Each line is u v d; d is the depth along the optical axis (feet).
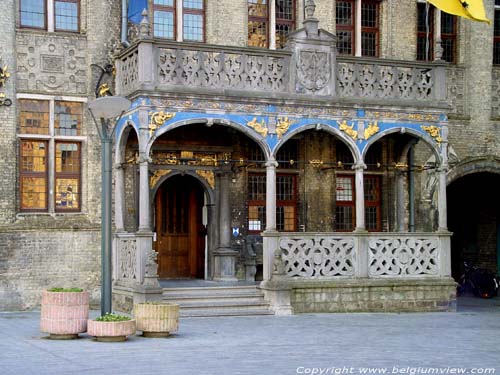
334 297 73.87
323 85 74.59
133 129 73.82
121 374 42.04
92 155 75.05
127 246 72.59
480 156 88.48
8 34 72.59
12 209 72.08
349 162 84.84
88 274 74.38
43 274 72.84
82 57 75.46
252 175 81.82
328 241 74.28
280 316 70.49
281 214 82.58
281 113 73.36
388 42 85.56
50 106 74.23
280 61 73.56
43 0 74.84
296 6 83.35
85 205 75.05
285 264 72.79
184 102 70.33
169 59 70.23
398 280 75.87
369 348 52.95
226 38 80.02
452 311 77.71
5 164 71.97
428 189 86.28
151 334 56.29
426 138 77.82
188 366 44.65
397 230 85.30
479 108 88.63
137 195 76.43
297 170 82.74
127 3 76.18
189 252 81.87
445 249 77.77
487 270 98.12
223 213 79.56
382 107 76.18
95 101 54.54
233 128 77.00
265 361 46.88
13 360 45.98
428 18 86.74
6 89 72.28
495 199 102.27
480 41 88.94
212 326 63.10
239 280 79.87
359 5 85.40
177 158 77.61
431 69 78.48
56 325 54.13
